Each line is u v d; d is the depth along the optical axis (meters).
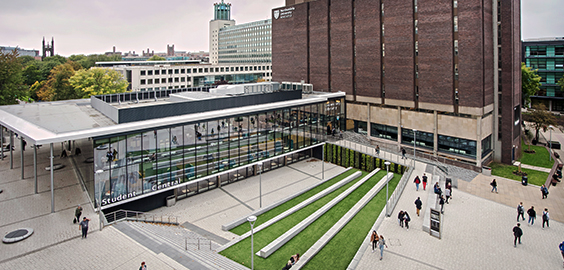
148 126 28.97
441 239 23.30
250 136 38.50
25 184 31.33
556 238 23.91
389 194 33.75
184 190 35.53
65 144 44.81
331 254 21.89
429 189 32.66
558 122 69.88
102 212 26.83
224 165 36.12
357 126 54.84
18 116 32.12
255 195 36.56
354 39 53.03
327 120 52.22
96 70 73.50
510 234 24.38
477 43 38.44
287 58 66.25
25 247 20.56
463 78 40.09
